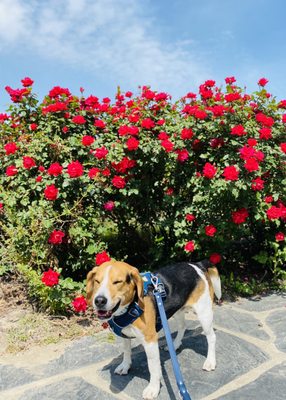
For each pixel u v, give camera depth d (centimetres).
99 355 134
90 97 200
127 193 186
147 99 191
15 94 196
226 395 111
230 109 172
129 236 213
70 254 184
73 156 187
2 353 138
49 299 160
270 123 171
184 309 127
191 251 184
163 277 118
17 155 189
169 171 190
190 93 193
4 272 196
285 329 151
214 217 180
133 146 169
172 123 190
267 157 174
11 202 178
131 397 111
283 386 115
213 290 132
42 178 176
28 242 171
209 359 124
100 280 101
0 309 173
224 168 174
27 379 122
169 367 124
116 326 107
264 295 190
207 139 180
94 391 114
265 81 185
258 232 213
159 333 146
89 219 181
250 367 125
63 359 132
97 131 199
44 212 170
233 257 216
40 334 150
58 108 186
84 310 155
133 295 105
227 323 157
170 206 192
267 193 185
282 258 200
